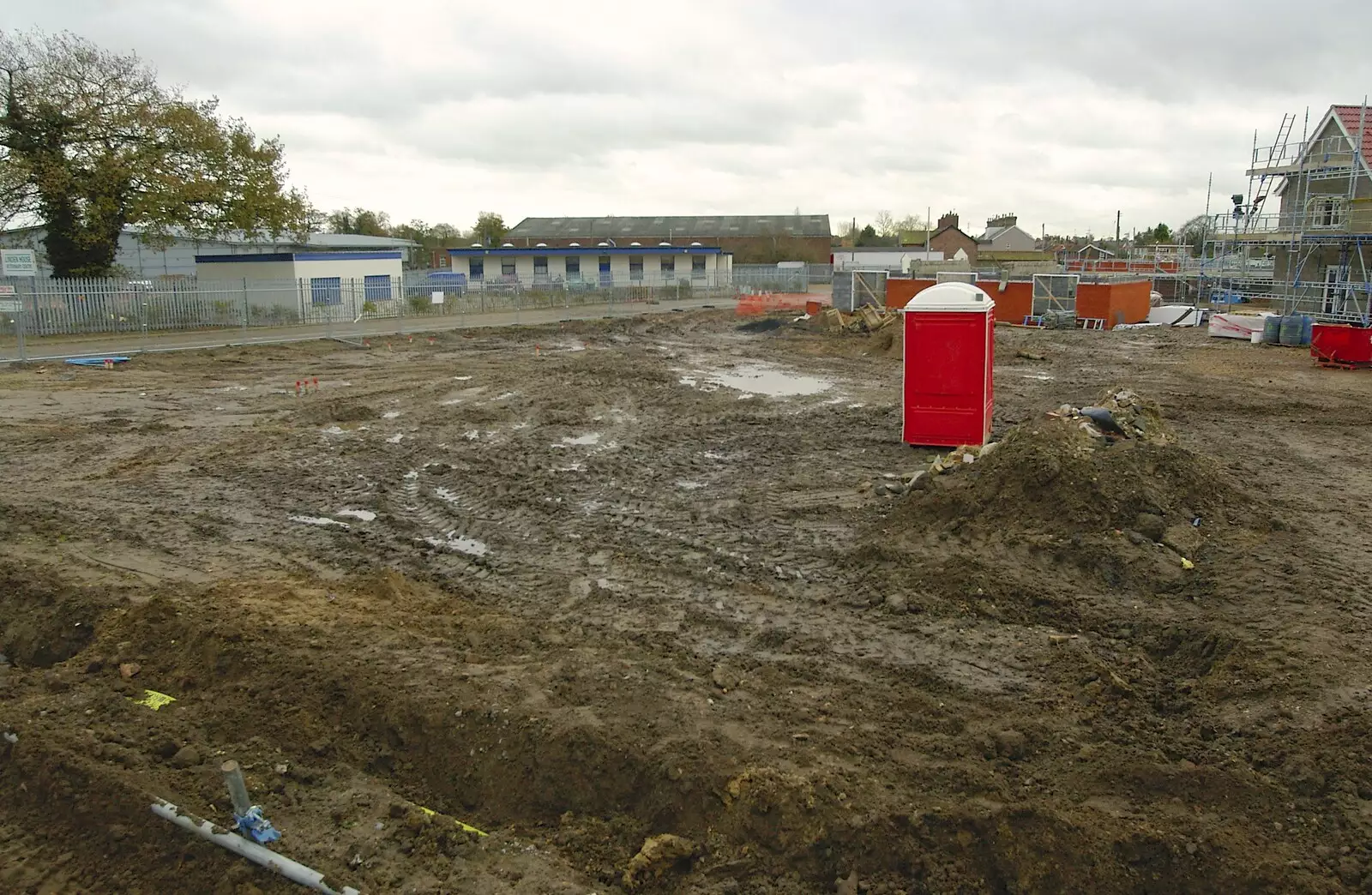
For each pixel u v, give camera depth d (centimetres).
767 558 945
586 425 1677
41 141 3281
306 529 1047
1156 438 1207
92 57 3341
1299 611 753
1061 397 1969
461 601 824
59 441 1490
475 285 5300
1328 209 3606
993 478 998
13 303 2405
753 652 723
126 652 679
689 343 3222
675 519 1090
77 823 498
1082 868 462
